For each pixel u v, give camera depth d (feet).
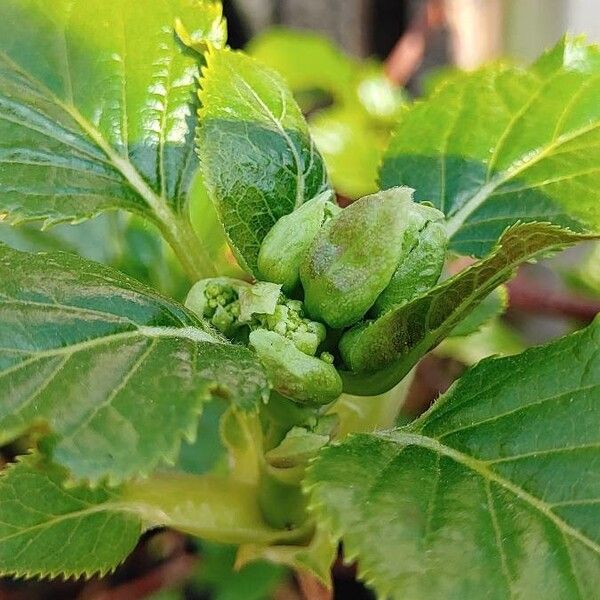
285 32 0.91
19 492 0.40
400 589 0.27
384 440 0.32
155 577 0.78
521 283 0.76
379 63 1.17
